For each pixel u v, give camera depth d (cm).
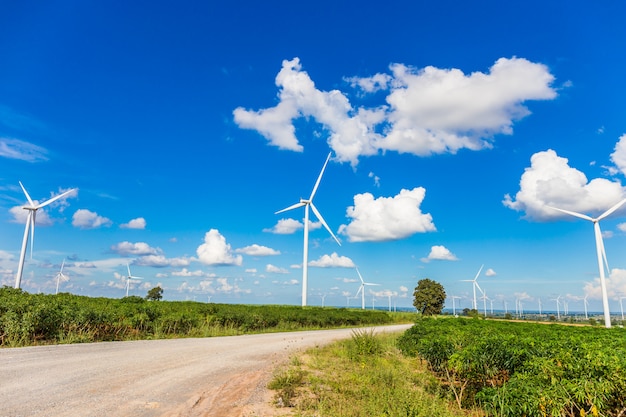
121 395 962
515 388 870
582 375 871
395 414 889
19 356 1416
